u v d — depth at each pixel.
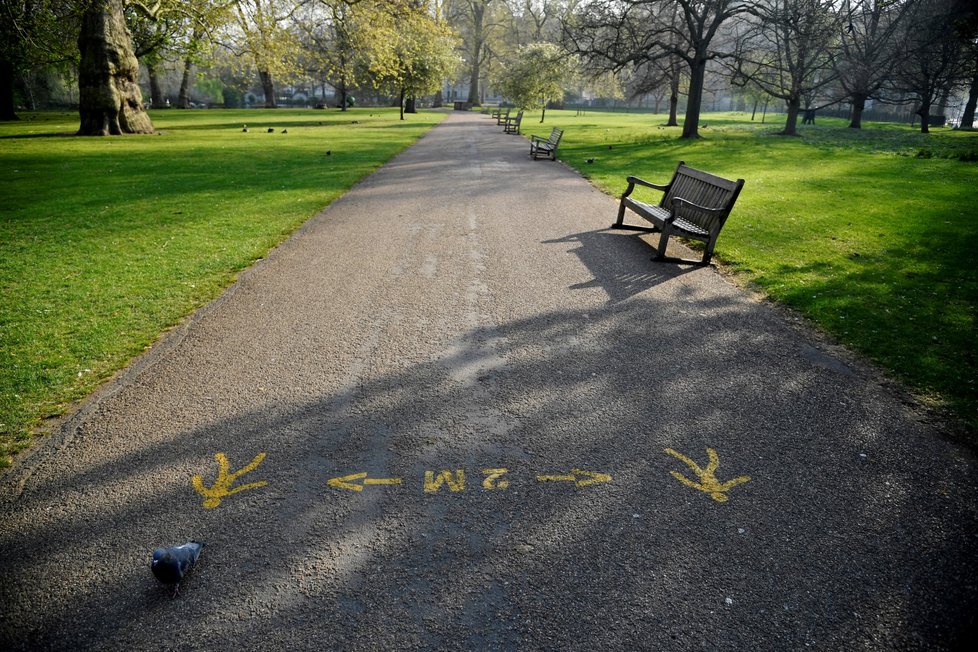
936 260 7.95
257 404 4.34
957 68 35.28
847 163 18.98
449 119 46.84
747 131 36.50
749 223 10.21
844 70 34.06
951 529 3.20
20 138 25.84
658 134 32.31
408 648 2.49
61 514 3.25
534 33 75.12
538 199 12.13
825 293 6.67
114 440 3.90
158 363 4.96
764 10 28.05
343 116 51.28
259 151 21.53
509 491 3.46
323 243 8.76
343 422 4.12
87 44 26.81
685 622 2.62
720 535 3.14
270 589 2.79
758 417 4.23
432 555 2.99
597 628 2.59
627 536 3.12
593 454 3.80
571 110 92.56
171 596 2.75
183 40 33.22
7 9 22.89
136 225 9.77
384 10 26.75
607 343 5.38
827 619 2.65
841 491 3.49
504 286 6.89
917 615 2.68
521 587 2.80
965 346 5.34
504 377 4.75
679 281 7.13
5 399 4.36
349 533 3.13
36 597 2.74
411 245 8.63
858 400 4.45
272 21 28.77
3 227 9.60
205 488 3.45
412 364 4.96
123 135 27.83
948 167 17.67
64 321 5.80
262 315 6.02
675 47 28.61
